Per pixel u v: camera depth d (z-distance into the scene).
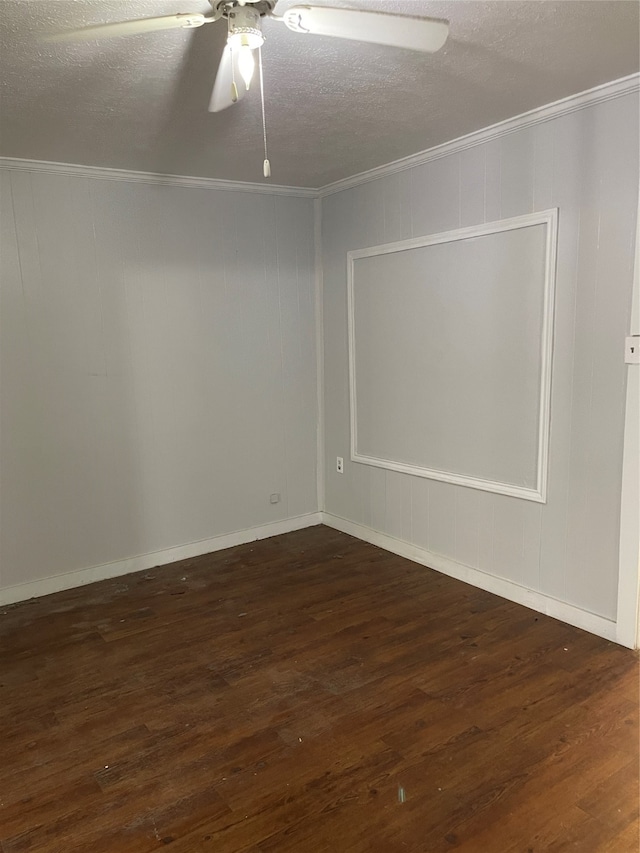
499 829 1.78
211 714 2.36
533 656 2.68
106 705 2.43
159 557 3.87
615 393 2.63
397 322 3.69
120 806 1.91
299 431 4.39
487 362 3.17
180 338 3.79
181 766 2.08
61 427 3.45
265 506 4.30
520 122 2.80
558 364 2.83
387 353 3.79
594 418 2.72
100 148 3.03
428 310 3.47
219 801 1.92
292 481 4.41
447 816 1.83
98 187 3.42
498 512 3.22
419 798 1.91
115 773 2.06
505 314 3.04
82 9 1.74
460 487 3.42
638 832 1.76
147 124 2.70
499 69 2.26
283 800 1.92
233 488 4.13
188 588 3.52
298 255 4.20
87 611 3.25
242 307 4.01
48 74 2.15
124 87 2.28
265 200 4.01
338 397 4.27
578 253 2.70
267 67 2.17
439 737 2.18
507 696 2.40
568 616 2.95
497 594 3.29
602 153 2.56
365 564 3.79
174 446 3.85
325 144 3.11
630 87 2.40
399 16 1.47
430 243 3.38
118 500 3.68
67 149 3.03
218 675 2.62
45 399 3.38
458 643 2.81
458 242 3.24
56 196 3.30
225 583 3.57
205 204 3.79
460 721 2.27
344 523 4.37
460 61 2.18
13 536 3.35
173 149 3.09
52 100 2.39
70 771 2.07
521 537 3.12
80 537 3.57
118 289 3.54
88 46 1.94
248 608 3.24
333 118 2.73
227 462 4.08
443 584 3.46
